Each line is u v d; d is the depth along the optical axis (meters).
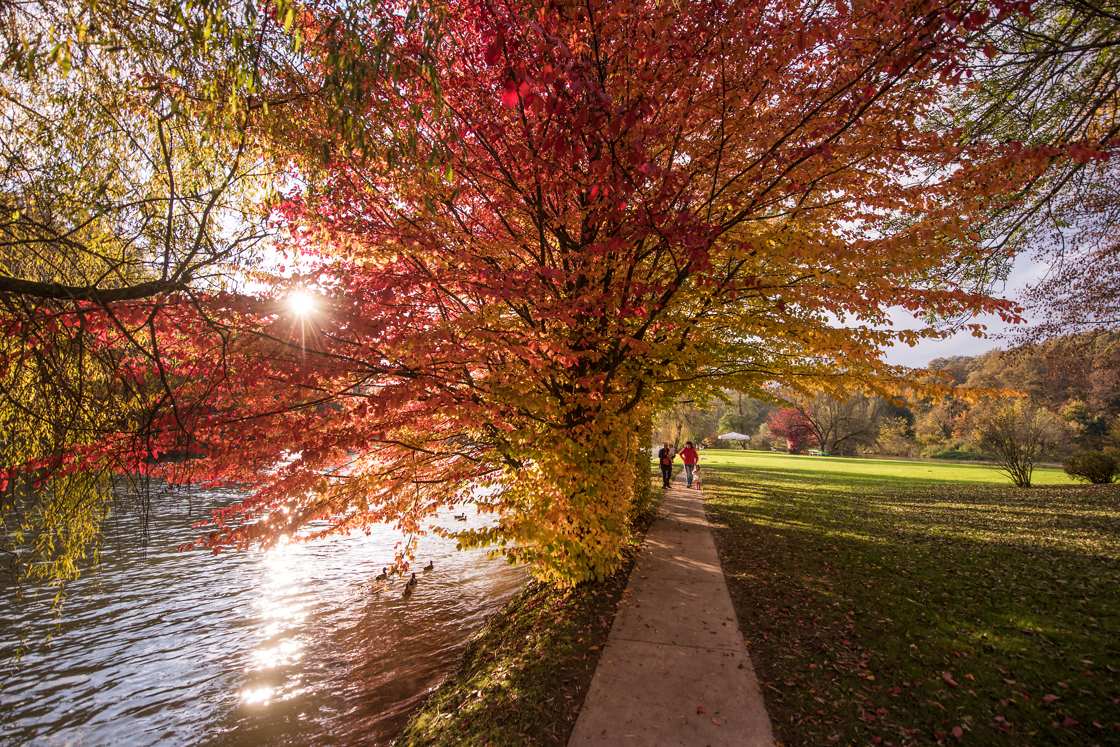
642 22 4.42
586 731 3.92
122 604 8.95
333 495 5.99
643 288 5.55
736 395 75.38
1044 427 31.41
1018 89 6.39
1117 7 5.51
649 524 11.77
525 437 6.04
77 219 4.52
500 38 3.06
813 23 4.15
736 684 4.52
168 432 4.31
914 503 15.46
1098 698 4.12
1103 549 8.95
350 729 5.21
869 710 4.07
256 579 10.24
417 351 4.85
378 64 3.34
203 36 3.68
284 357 4.59
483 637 6.71
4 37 3.91
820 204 6.38
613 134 3.81
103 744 5.27
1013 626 5.55
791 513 13.43
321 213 5.51
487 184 6.09
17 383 4.10
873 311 5.17
